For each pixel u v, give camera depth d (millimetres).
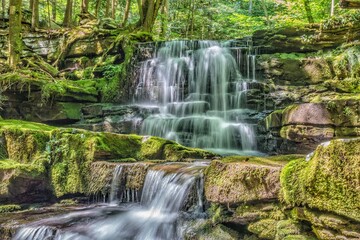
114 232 4434
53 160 6246
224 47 11102
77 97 10102
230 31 20938
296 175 3078
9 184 5832
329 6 16078
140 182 5191
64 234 4383
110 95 10719
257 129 7941
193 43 11523
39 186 6145
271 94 9234
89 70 11906
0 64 10594
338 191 2721
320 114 6078
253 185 3498
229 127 8453
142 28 14414
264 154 7531
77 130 6352
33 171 6043
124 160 6043
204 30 21031
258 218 3459
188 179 4449
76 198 5992
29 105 9609
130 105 10094
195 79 10703
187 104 9875
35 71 11188
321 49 9914
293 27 10375
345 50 9164
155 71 11125
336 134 5898
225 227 3740
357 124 5703
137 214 4797
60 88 9664
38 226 4633
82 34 13023
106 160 6027
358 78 8328
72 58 12859
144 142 6516
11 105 9516
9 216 5211
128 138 6516
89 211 5168
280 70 9734
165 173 4863
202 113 9742
